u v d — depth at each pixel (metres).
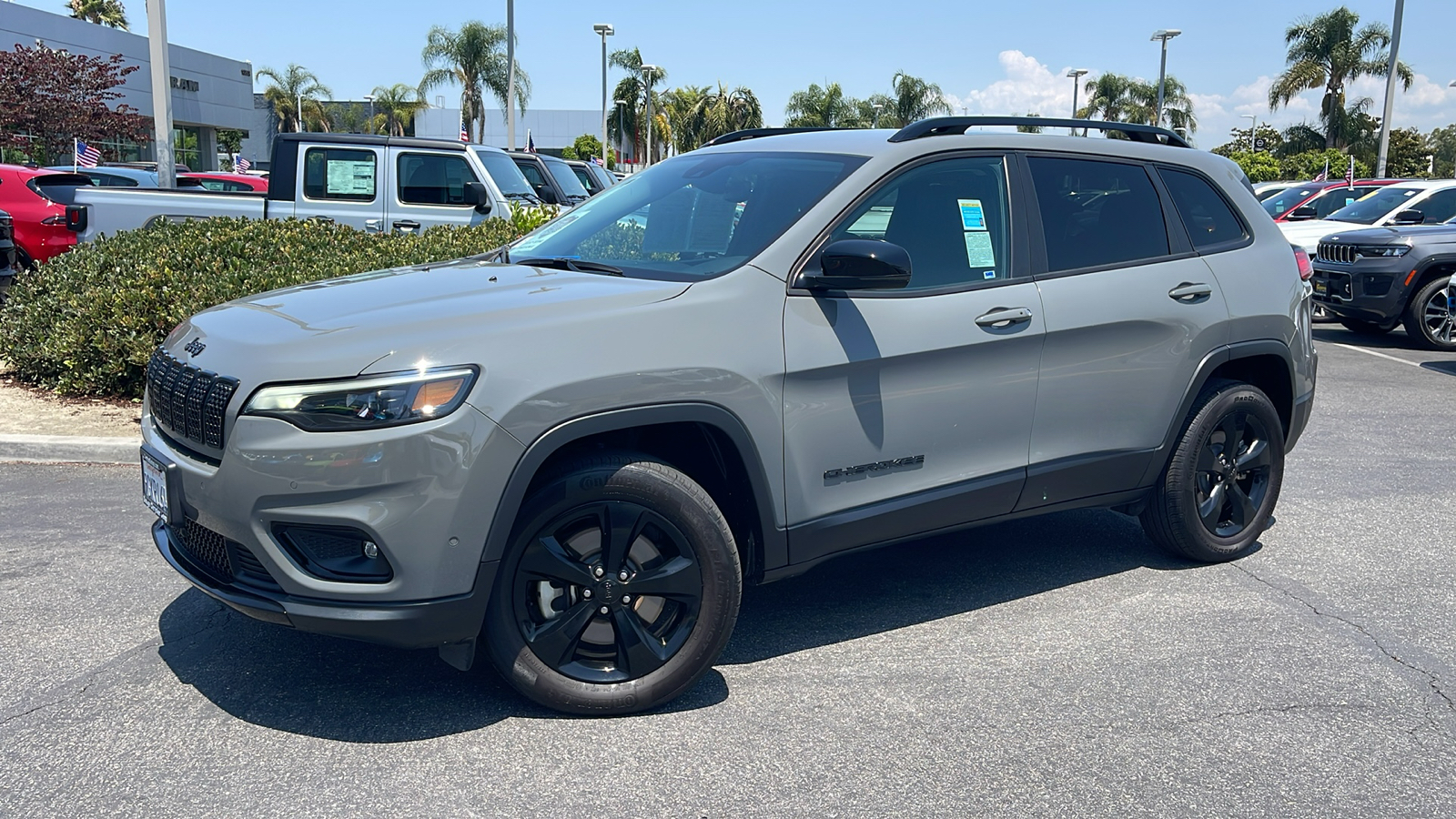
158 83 14.55
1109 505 4.59
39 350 7.95
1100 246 4.38
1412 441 7.62
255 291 7.43
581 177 19.17
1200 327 4.55
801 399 3.57
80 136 34.47
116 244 8.52
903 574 4.80
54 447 6.50
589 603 3.34
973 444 4.02
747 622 4.25
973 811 2.95
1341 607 4.48
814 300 3.62
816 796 3.00
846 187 3.79
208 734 3.29
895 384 3.77
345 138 11.73
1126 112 54.97
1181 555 4.94
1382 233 12.46
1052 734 3.37
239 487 3.04
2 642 3.93
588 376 3.17
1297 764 3.22
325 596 3.05
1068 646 4.04
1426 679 3.81
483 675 3.71
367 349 3.05
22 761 3.12
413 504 3.00
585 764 3.15
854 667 3.84
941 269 3.94
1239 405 4.77
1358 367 10.98
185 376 3.31
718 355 3.38
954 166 4.07
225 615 4.19
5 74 33.28
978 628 4.21
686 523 3.34
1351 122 47.59
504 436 3.06
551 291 3.45
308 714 3.42
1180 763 3.22
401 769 3.11
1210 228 4.79
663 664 3.42
